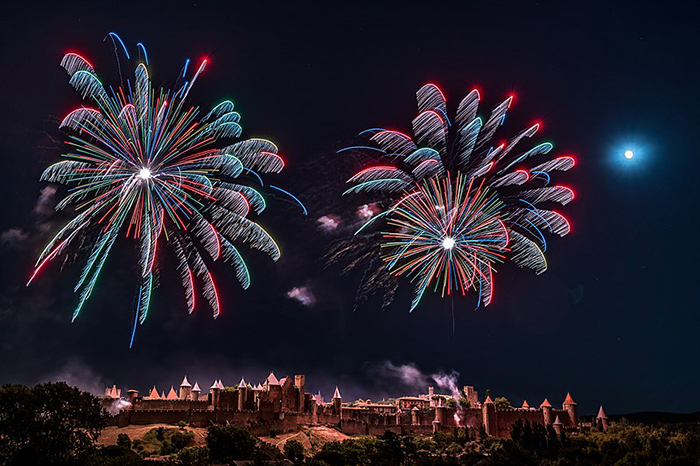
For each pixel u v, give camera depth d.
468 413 193.62
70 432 97.31
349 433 183.50
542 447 140.50
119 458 102.88
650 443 134.62
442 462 132.88
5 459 90.81
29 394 96.06
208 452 125.38
